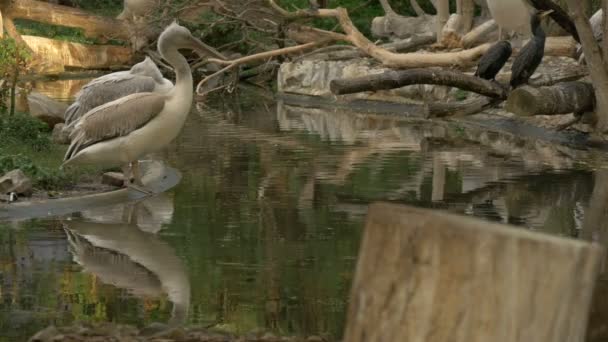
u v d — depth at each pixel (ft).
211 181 53.88
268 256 37.58
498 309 15.85
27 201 44.70
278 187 52.34
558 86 66.64
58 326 27.61
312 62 101.86
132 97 48.37
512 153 65.57
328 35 94.58
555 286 15.94
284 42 109.50
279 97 102.99
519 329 15.94
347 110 92.27
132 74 53.72
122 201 47.80
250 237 40.88
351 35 88.79
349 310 17.22
